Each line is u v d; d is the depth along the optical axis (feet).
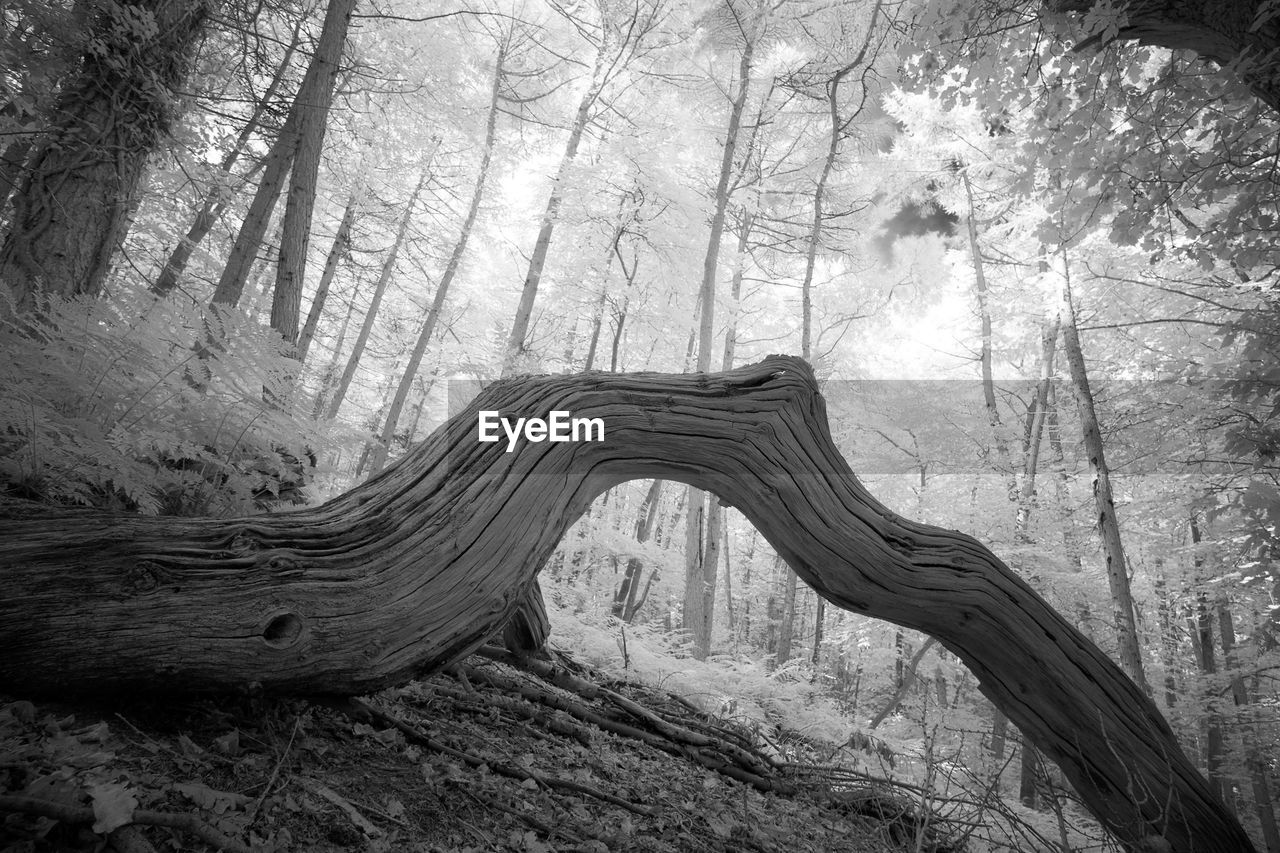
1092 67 13.51
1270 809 32.55
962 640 9.54
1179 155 14.08
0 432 6.80
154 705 5.55
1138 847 9.39
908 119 38.60
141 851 3.88
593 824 6.91
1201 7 11.06
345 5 19.03
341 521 6.48
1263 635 30.76
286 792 5.10
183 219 20.12
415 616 6.36
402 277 55.31
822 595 9.49
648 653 20.52
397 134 36.29
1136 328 30.01
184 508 8.12
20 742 4.55
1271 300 19.53
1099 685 9.47
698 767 10.96
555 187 39.75
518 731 9.02
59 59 12.22
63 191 11.67
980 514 34.63
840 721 20.21
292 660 5.78
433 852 5.17
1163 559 36.86
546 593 26.40
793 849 8.79
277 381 9.14
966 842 11.56
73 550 5.39
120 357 7.76
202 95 15.51
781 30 38.68
